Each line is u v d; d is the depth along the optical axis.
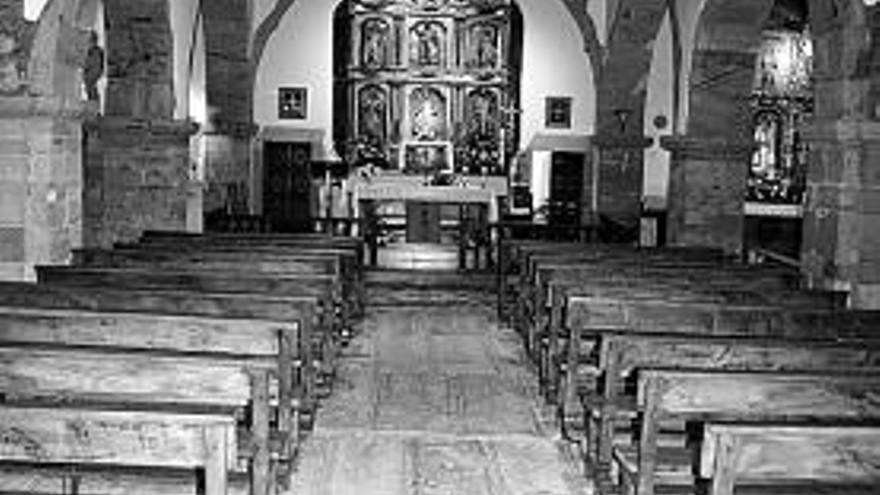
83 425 3.80
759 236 17.22
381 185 15.91
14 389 4.58
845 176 8.31
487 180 16.98
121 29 12.06
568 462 6.75
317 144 18.41
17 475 4.84
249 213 17.52
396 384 8.76
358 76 18.89
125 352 4.64
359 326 11.27
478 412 7.93
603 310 6.73
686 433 5.45
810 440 3.77
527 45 18.52
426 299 13.01
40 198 8.40
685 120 13.11
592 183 17.72
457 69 18.95
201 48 16.45
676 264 9.43
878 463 3.80
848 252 8.33
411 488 6.20
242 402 4.65
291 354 5.64
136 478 4.82
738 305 6.73
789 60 18.39
